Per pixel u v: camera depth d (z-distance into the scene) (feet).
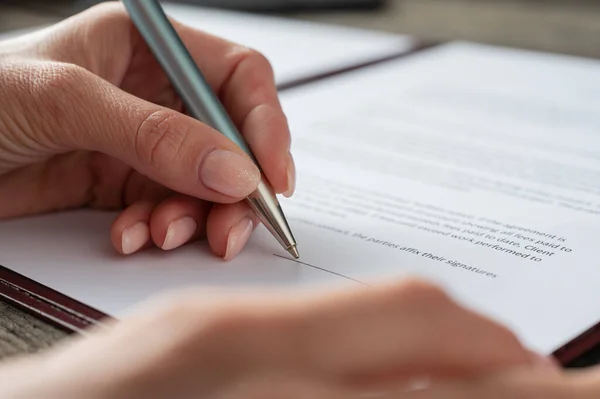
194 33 1.65
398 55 2.58
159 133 1.27
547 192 1.55
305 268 1.24
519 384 0.60
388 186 1.59
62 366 0.64
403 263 1.25
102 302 1.15
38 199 1.45
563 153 1.77
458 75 2.36
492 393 0.60
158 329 0.62
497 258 1.26
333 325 0.61
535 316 1.08
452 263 1.25
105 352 0.62
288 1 3.22
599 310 1.10
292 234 1.33
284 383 0.58
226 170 1.25
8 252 1.31
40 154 1.42
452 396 0.59
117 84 1.66
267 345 0.60
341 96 2.17
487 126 1.94
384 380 0.61
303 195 1.55
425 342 0.62
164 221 1.29
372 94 2.19
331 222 1.42
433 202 1.51
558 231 1.36
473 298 1.13
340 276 1.21
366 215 1.45
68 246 1.33
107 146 1.32
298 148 1.81
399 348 0.61
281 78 2.33
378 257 1.28
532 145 1.82
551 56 2.56
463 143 1.83
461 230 1.37
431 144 1.83
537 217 1.43
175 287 1.18
